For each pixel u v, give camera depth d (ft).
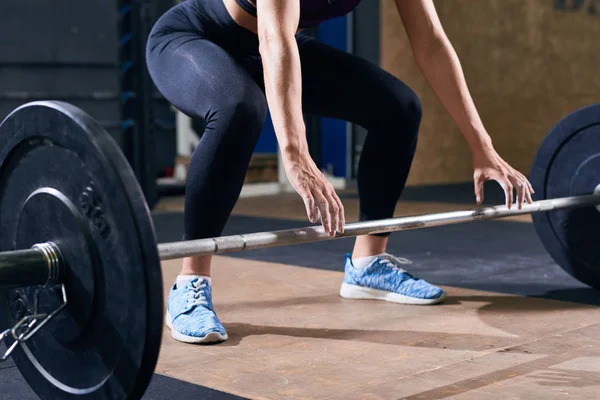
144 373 3.05
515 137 22.91
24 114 3.30
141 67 14.89
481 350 4.91
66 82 14.61
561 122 6.73
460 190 18.75
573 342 5.07
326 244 9.96
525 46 22.85
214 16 5.47
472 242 10.09
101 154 2.96
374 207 6.20
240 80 5.07
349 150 21.35
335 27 20.79
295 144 4.16
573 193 6.73
